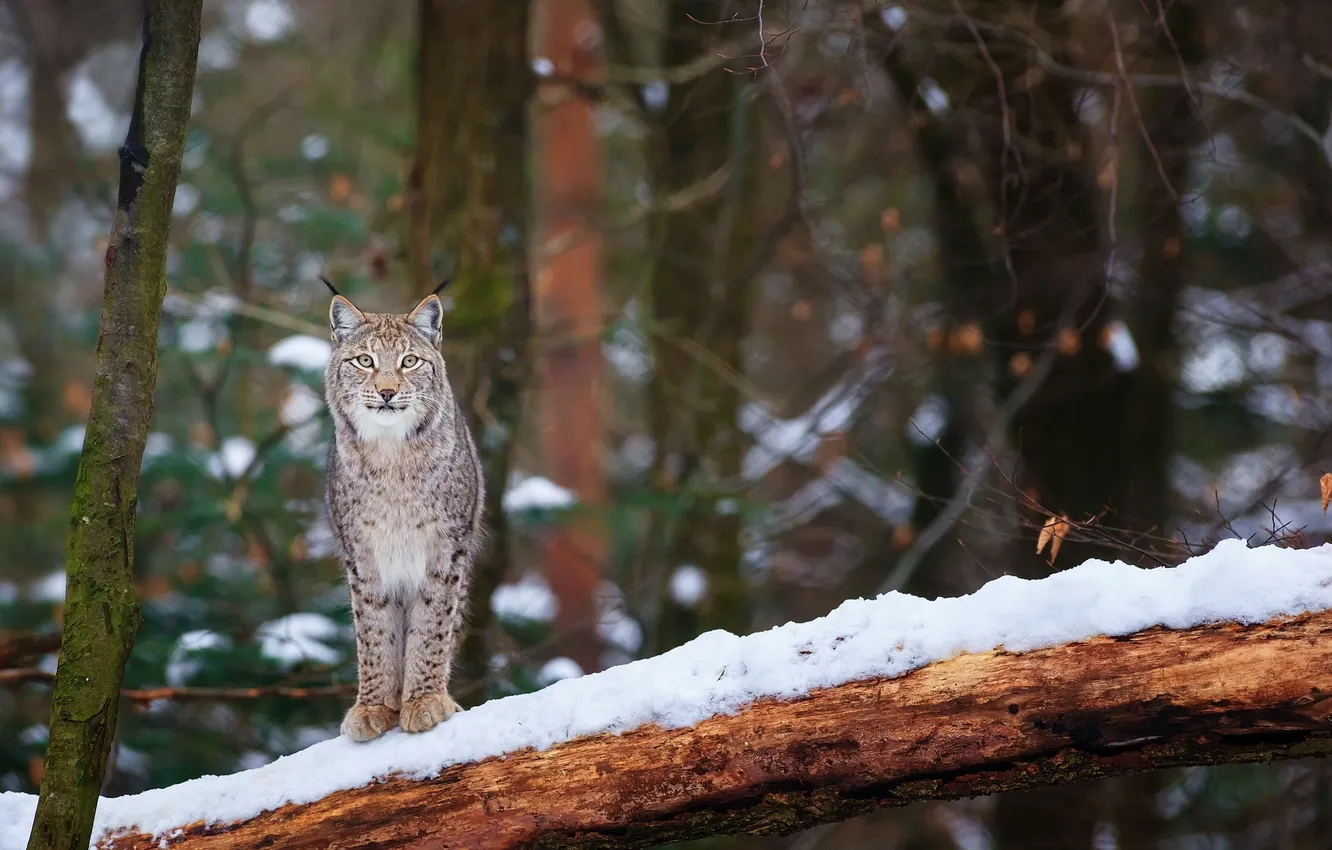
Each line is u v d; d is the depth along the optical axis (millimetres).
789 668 6039
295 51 20875
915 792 5938
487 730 6363
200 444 16609
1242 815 14367
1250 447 17453
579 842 6164
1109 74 10930
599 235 19266
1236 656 5441
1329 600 5387
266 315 12938
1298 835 13633
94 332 17828
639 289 16203
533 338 12164
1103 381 12469
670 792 6023
